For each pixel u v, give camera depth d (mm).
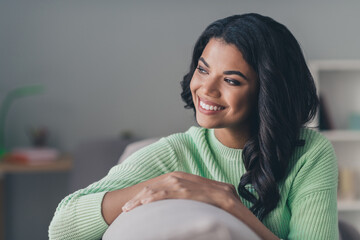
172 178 861
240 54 1005
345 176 3199
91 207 945
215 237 613
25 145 3367
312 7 3482
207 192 851
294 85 1074
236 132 1122
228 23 1035
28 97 3361
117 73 3418
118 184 1034
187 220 632
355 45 3510
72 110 3395
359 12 3506
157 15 3422
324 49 3500
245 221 844
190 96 1205
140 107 3434
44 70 3369
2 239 3141
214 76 1013
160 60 3432
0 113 3281
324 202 1104
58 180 3400
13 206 3357
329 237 1095
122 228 695
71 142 3395
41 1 3354
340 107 3383
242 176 1115
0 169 2840
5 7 3328
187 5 3434
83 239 953
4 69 3334
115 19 3406
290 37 1070
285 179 1118
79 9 3383
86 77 3400
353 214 3281
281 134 1069
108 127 3418
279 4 3465
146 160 1132
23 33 3346
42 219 3391
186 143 1188
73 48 3387
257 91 1047
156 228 630
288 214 1143
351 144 3346
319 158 1136
